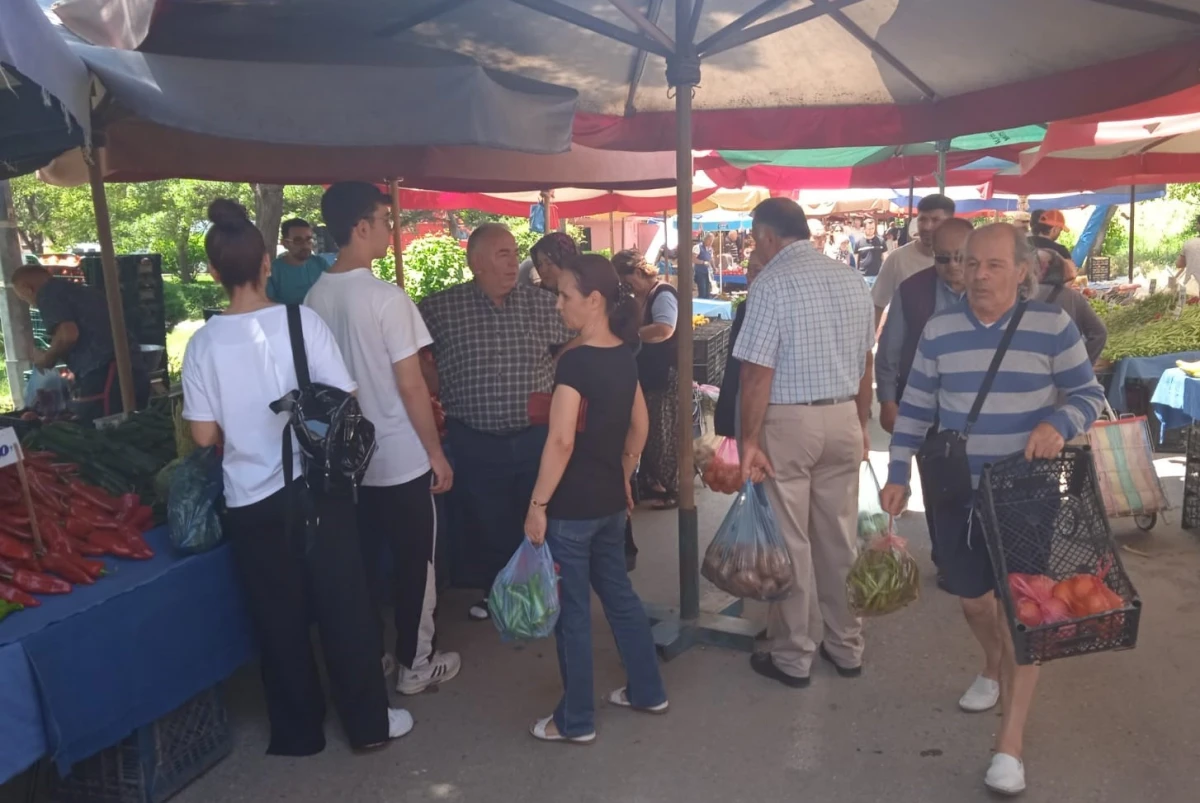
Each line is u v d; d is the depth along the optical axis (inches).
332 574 122.4
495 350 153.8
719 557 138.5
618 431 124.2
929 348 119.3
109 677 104.5
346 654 125.6
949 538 117.6
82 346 224.5
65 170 201.2
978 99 187.8
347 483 117.2
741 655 157.1
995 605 125.3
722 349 371.2
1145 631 160.9
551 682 150.1
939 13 156.9
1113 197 595.2
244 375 114.9
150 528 129.1
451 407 156.8
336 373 117.9
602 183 269.7
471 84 131.6
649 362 233.6
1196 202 843.4
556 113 151.6
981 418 114.0
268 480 117.1
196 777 124.4
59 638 98.3
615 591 133.8
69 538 113.0
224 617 122.3
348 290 129.3
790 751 127.7
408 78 130.3
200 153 193.9
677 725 135.3
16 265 287.4
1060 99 174.7
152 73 114.7
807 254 136.3
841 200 627.8
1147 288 437.1
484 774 124.5
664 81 195.8
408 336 131.0
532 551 122.5
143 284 287.4
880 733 131.6
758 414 135.6
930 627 165.3
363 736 128.9
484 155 236.2
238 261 115.1
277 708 128.8
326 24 150.2
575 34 169.5
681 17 145.7
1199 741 126.5
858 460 140.9
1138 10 142.6
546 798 119.0
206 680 119.2
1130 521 217.8
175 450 153.2
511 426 155.6
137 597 108.3
